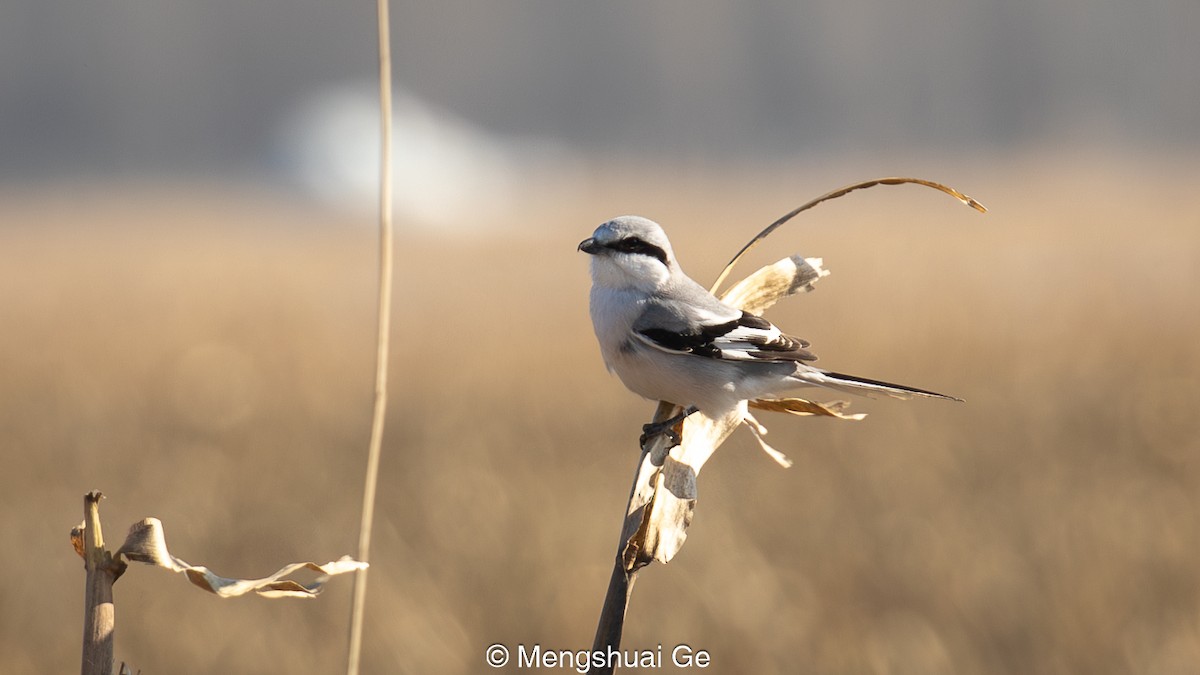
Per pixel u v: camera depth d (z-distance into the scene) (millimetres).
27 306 24312
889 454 11047
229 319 22297
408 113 91000
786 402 5371
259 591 3773
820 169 81188
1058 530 9211
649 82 125000
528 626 8336
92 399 14570
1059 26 122000
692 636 8180
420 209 64688
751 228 37562
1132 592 8336
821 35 125750
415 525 9898
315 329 21000
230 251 40344
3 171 104438
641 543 4438
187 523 10133
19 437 12625
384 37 5172
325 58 125750
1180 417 11625
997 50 122812
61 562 9438
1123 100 111875
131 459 11867
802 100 121375
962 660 7824
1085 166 65562
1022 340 15938
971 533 9281
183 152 114125
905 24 127625
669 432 4699
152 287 28141
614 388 14555
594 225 49844
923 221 39031
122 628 8438
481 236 49250
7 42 116875
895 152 97125
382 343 5117
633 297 6926
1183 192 46812
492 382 15234
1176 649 7730
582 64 126688
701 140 111875
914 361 14969
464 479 10828
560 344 17984
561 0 125500
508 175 83125
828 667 7824
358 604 5020
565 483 10766
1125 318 17359
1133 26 121625
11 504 10500
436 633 8188
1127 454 10805
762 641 8047
